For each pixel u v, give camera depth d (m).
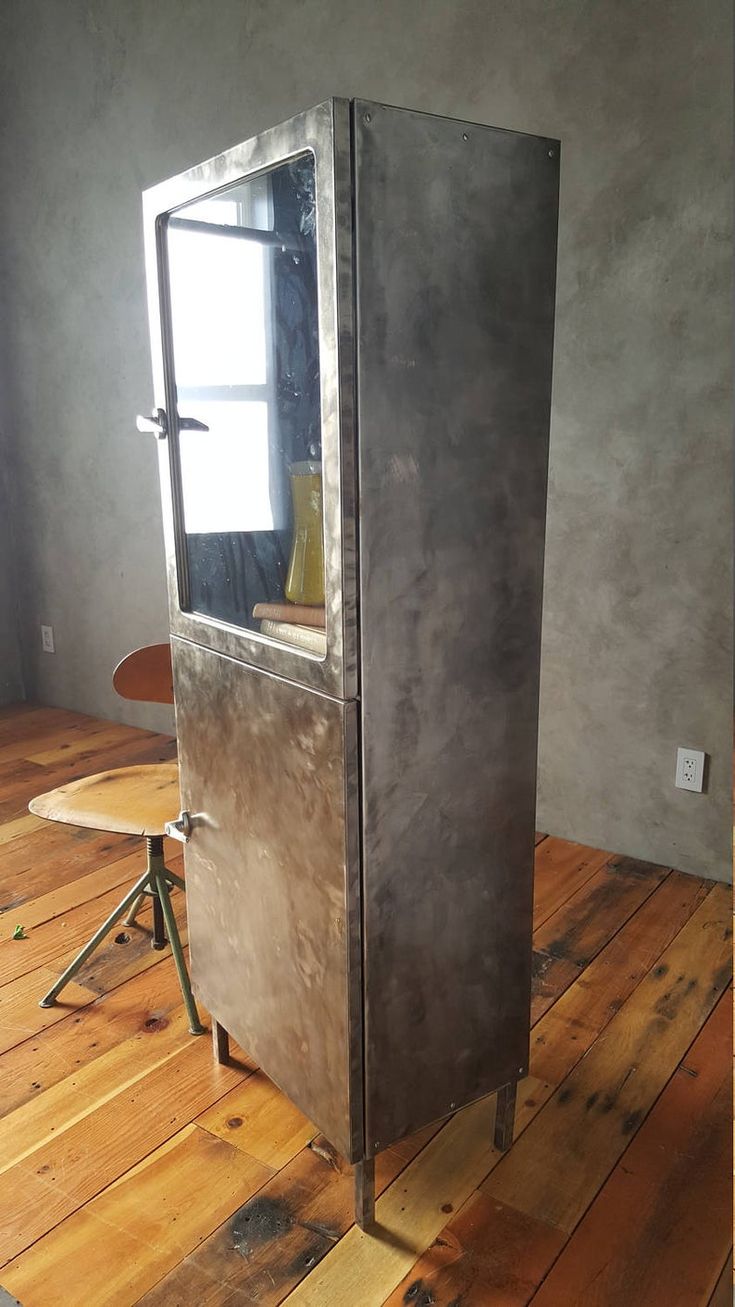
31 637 4.32
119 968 2.29
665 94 2.28
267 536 1.43
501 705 1.47
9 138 3.75
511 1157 1.70
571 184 2.46
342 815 1.34
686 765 2.58
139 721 3.99
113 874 2.74
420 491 1.31
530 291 1.35
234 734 1.59
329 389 1.21
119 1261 1.50
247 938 1.68
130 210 3.41
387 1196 1.62
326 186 1.16
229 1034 1.92
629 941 2.34
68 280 3.69
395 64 2.70
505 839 1.53
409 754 1.38
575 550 2.65
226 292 1.42
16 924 2.47
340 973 1.42
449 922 1.49
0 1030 2.06
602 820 2.78
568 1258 1.50
